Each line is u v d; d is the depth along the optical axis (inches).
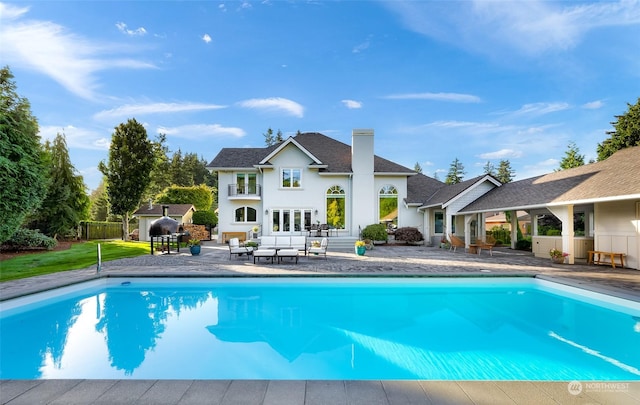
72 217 1059.9
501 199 703.7
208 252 742.5
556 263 541.3
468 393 134.3
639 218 470.9
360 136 984.9
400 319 300.2
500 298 374.0
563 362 205.6
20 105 800.3
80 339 251.0
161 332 266.1
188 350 229.3
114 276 429.4
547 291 401.7
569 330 267.0
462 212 785.6
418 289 415.8
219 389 137.4
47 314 315.6
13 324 285.6
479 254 690.8
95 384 142.0
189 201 1550.2
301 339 249.9
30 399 131.1
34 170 587.5
